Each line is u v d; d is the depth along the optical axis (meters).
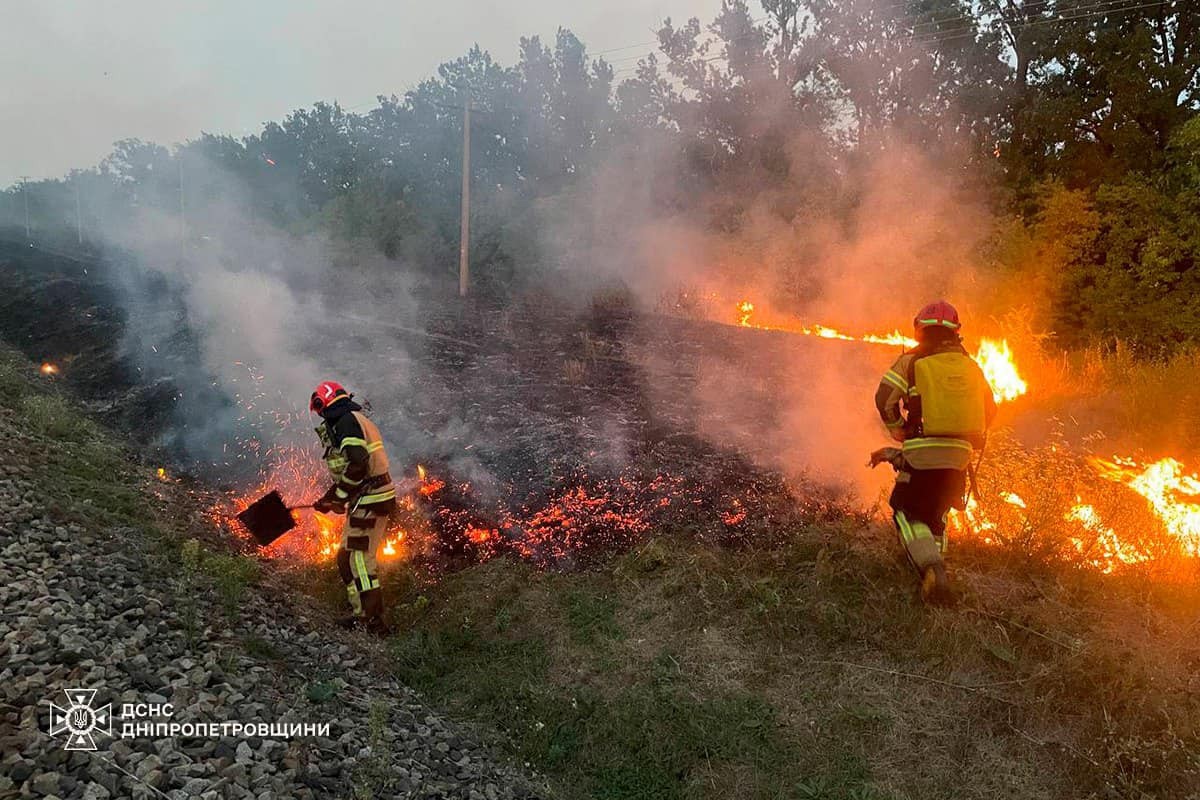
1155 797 2.96
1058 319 14.67
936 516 3.93
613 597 4.65
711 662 3.96
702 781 3.30
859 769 3.26
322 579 5.31
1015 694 3.48
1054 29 17.45
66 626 3.42
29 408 7.82
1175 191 14.27
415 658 4.38
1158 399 7.13
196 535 5.53
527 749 3.58
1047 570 4.25
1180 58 16.98
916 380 3.95
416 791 2.98
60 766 2.51
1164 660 3.48
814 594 4.26
